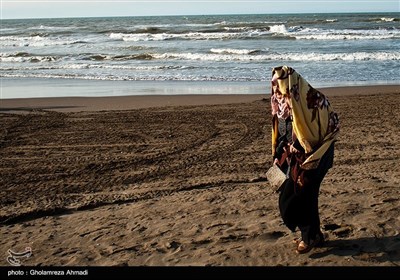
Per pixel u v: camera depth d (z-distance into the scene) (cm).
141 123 1106
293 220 397
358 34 3950
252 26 5384
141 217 526
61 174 731
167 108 1309
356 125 1016
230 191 608
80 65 2550
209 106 1323
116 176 713
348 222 469
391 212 491
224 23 6400
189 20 8788
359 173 667
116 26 6694
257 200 559
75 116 1223
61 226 515
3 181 702
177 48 3300
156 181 681
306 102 367
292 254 409
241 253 416
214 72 2170
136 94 1628
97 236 477
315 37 3791
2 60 2898
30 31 5975
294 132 377
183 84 1858
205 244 440
